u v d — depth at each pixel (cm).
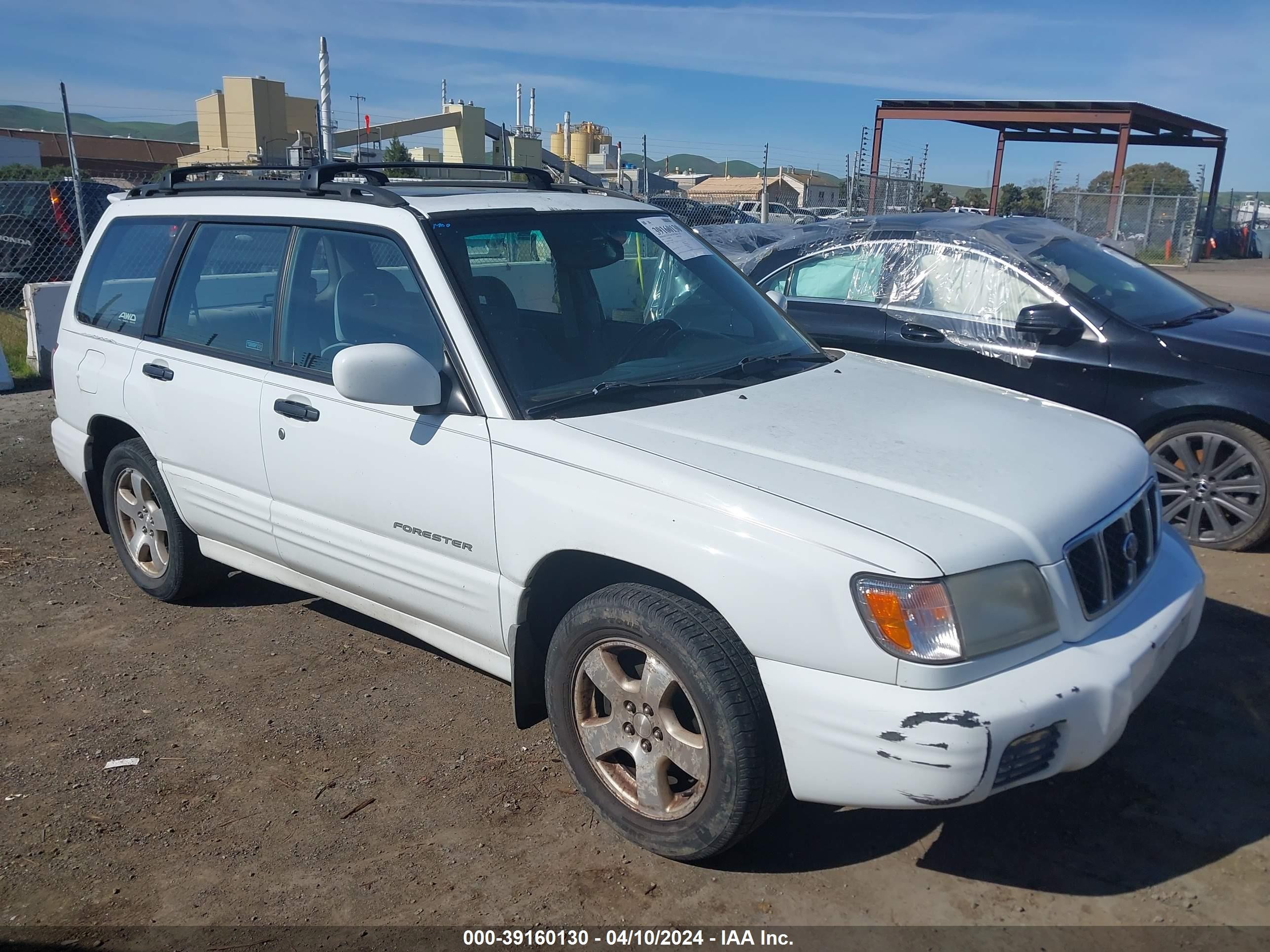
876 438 309
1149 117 2431
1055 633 266
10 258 1405
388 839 313
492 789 338
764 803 275
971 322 589
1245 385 511
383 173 479
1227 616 457
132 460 469
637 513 283
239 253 417
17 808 330
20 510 639
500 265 357
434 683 413
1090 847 304
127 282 475
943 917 276
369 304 362
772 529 262
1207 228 3198
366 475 354
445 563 338
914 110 2456
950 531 258
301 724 382
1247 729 368
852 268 647
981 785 245
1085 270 602
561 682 313
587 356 351
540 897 287
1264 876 290
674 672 279
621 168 1597
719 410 327
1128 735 364
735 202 2711
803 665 259
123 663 432
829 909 280
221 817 325
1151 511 321
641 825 300
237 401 400
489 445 317
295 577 410
